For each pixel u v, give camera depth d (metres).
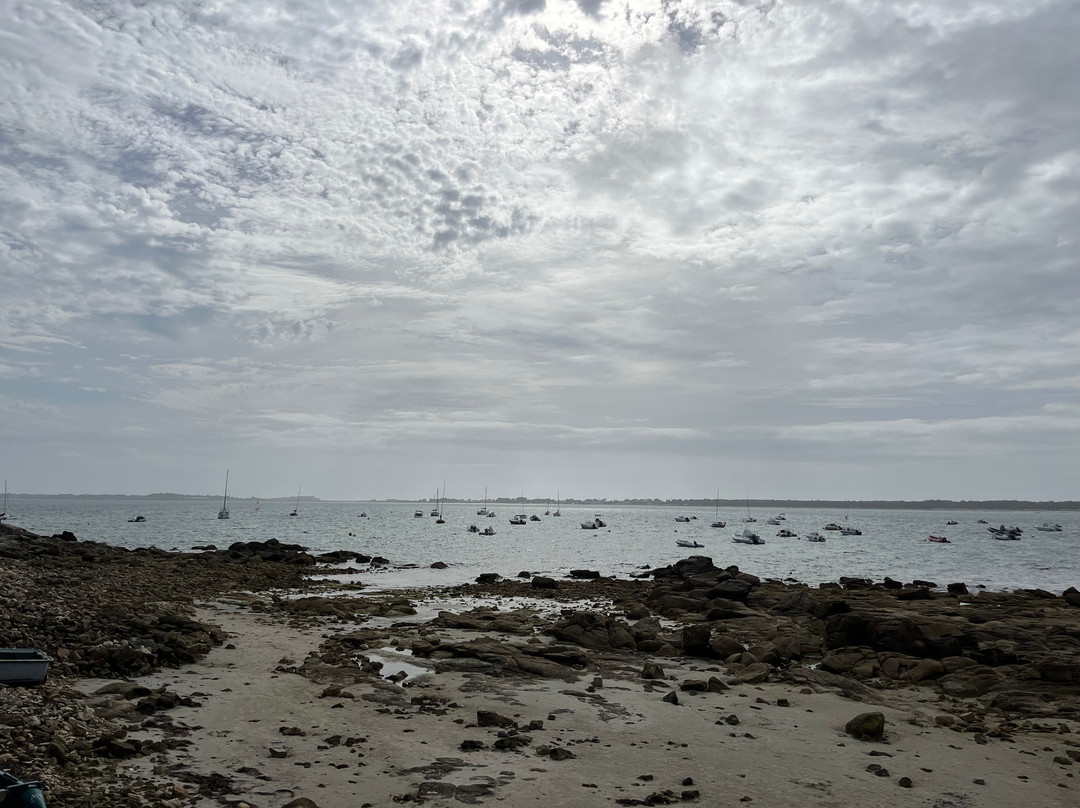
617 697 22.50
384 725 18.64
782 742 18.22
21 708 16.22
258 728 17.86
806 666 27.30
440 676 24.47
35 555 58.09
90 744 15.20
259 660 26.23
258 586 54.34
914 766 16.62
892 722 20.44
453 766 15.63
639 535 176.25
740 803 14.10
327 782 14.43
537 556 104.00
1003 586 72.12
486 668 25.44
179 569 61.44
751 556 113.81
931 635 30.23
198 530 153.75
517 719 19.67
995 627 33.38
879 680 25.86
